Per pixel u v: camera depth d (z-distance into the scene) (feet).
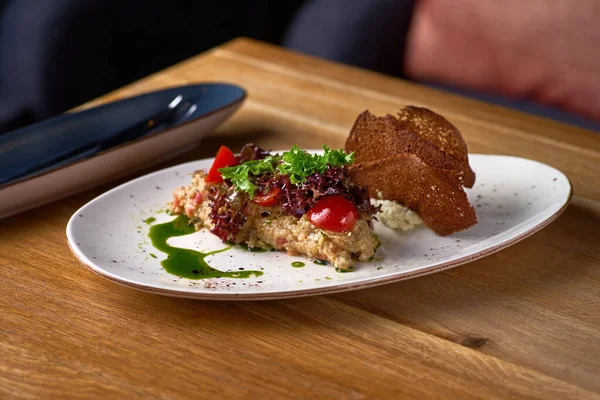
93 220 1.98
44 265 1.94
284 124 2.58
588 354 1.68
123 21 4.06
